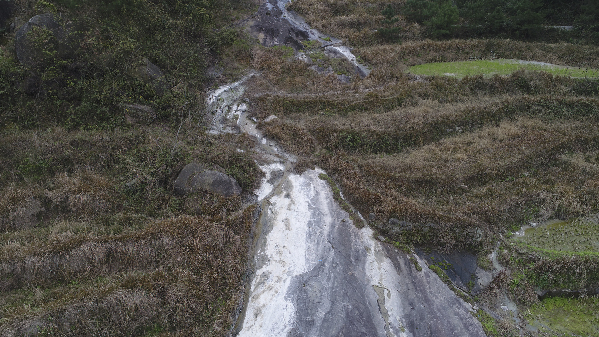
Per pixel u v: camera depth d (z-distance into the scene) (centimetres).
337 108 1834
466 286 1210
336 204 1428
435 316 1123
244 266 1204
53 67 1556
